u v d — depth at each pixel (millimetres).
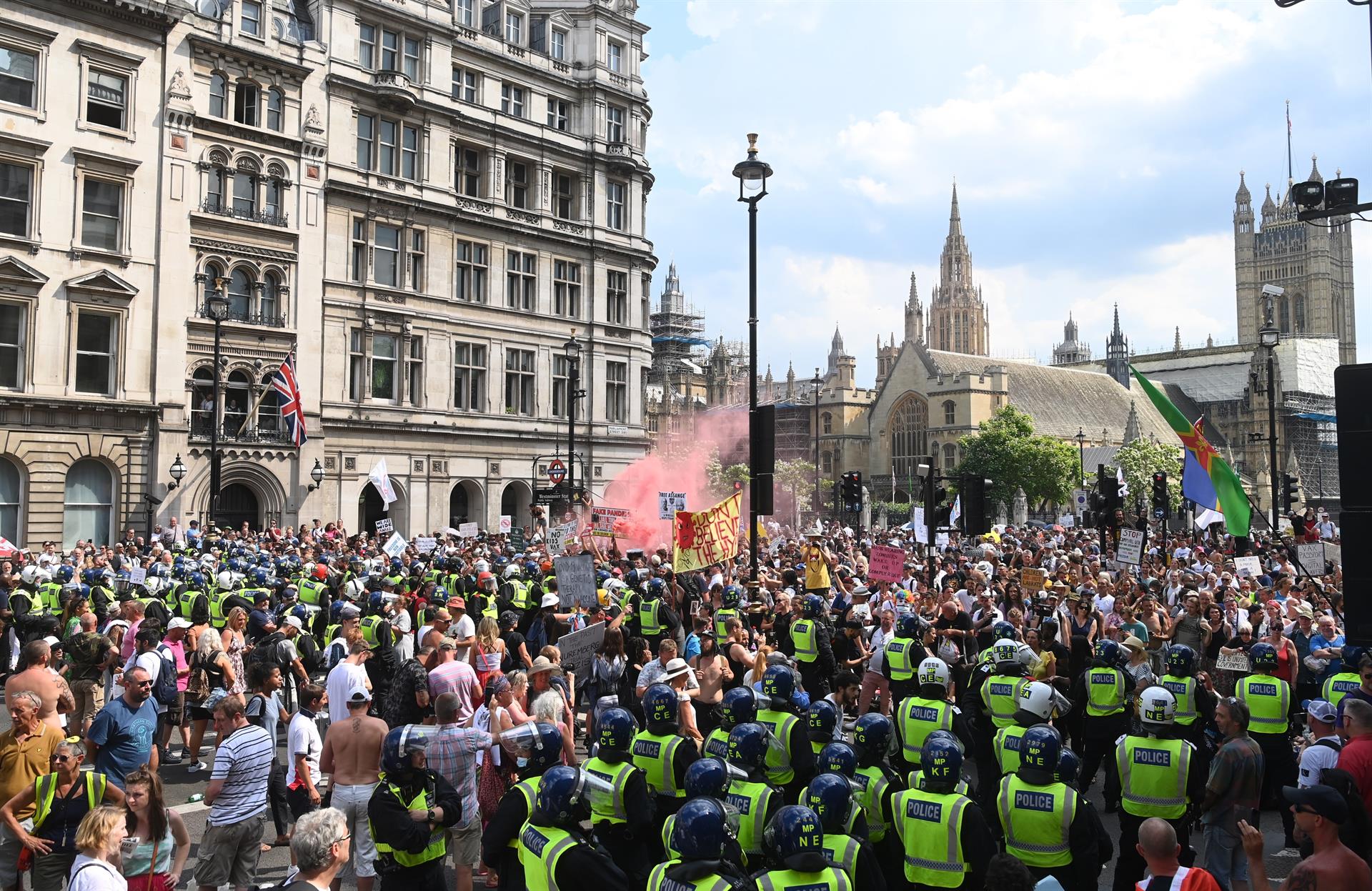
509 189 56312
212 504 36781
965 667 16859
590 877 6945
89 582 23562
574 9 60031
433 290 51719
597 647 15805
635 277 62281
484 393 54000
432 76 52000
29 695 9586
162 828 8398
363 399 48625
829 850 6871
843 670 15570
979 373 138750
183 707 16609
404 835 8398
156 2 41531
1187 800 9352
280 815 12430
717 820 6191
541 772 8188
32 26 38562
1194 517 58125
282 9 46844
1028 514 116688
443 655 13164
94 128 40219
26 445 38250
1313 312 197375
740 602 20219
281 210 46062
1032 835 7816
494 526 53875
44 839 8719
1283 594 21609
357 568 25438
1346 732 9945
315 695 11578
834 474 150875
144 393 41469
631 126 62375
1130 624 17109
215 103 44469
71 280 39406
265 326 45062
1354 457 9617
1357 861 6934
